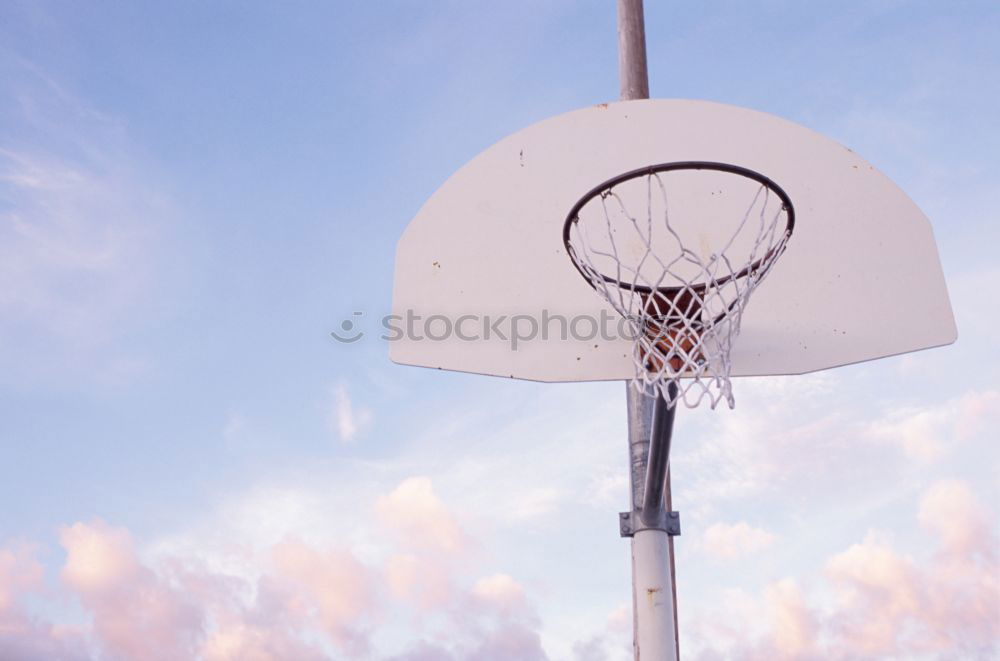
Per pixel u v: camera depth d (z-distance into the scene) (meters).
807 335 4.35
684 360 4.21
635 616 4.78
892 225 4.59
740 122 4.84
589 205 4.61
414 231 4.82
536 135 4.98
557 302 4.52
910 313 4.38
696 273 4.36
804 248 4.54
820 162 4.72
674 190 4.59
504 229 4.75
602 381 4.29
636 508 4.90
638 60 5.87
